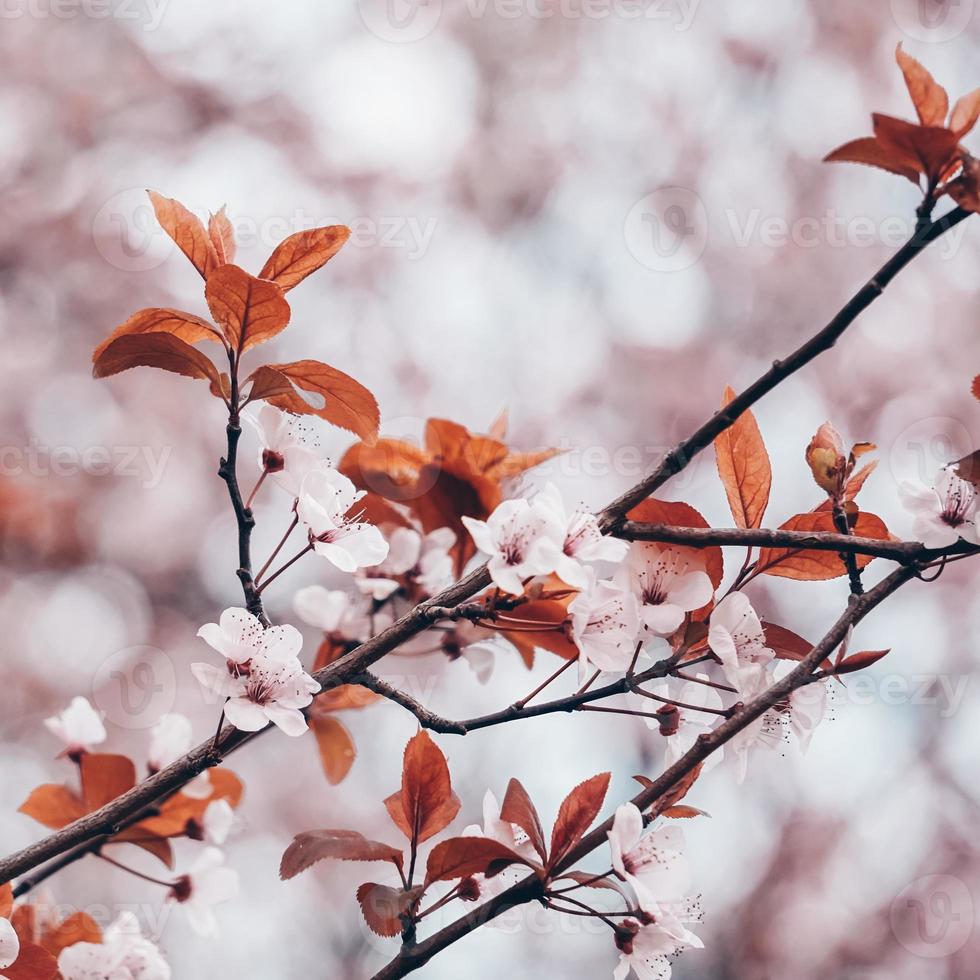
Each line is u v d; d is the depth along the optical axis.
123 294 6.28
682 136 7.00
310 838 1.39
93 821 1.28
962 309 6.69
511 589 1.30
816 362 6.68
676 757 1.48
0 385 5.93
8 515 5.71
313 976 5.61
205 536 6.04
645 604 1.43
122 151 6.52
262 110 6.83
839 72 6.91
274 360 6.20
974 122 1.29
